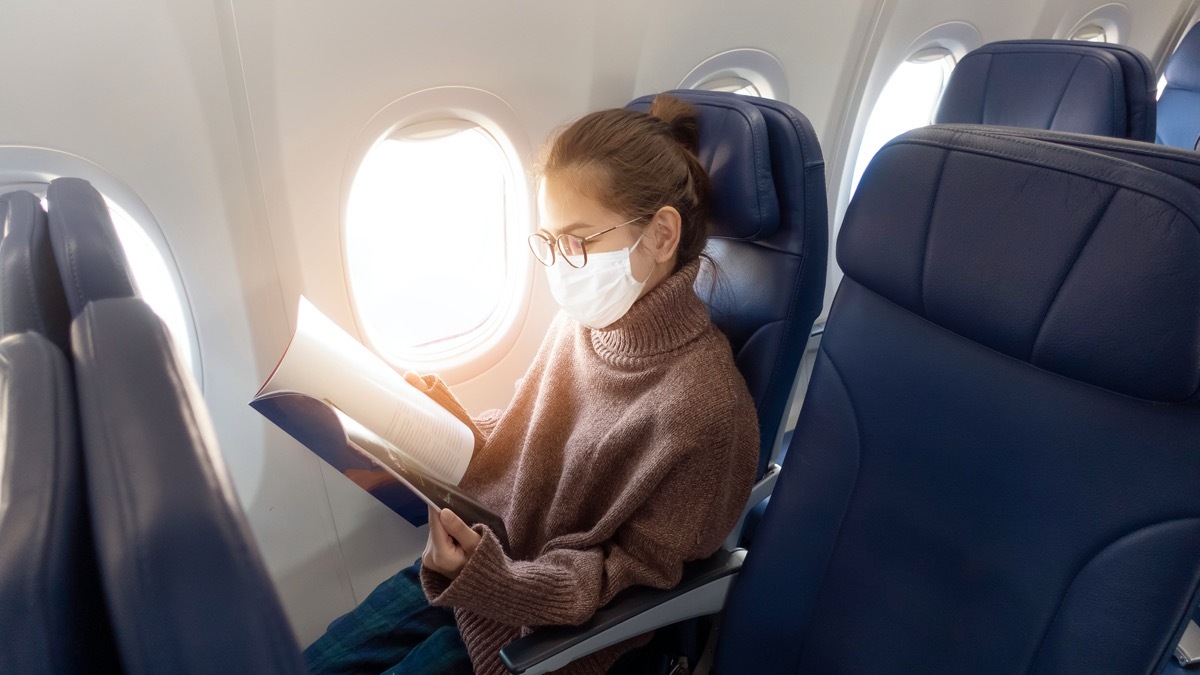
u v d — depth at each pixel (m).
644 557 0.91
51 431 0.35
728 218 1.03
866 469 0.85
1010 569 0.68
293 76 1.01
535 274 1.46
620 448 0.95
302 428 0.80
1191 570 0.55
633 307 0.96
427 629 1.16
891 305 0.82
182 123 0.96
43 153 0.87
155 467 0.30
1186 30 3.14
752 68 1.59
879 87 1.93
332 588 1.46
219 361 1.15
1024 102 1.79
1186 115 2.64
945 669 0.75
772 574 0.94
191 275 1.06
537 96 1.28
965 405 0.73
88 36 0.85
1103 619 0.60
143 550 0.26
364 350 0.95
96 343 0.40
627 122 0.90
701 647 1.17
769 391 1.07
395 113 1.13
